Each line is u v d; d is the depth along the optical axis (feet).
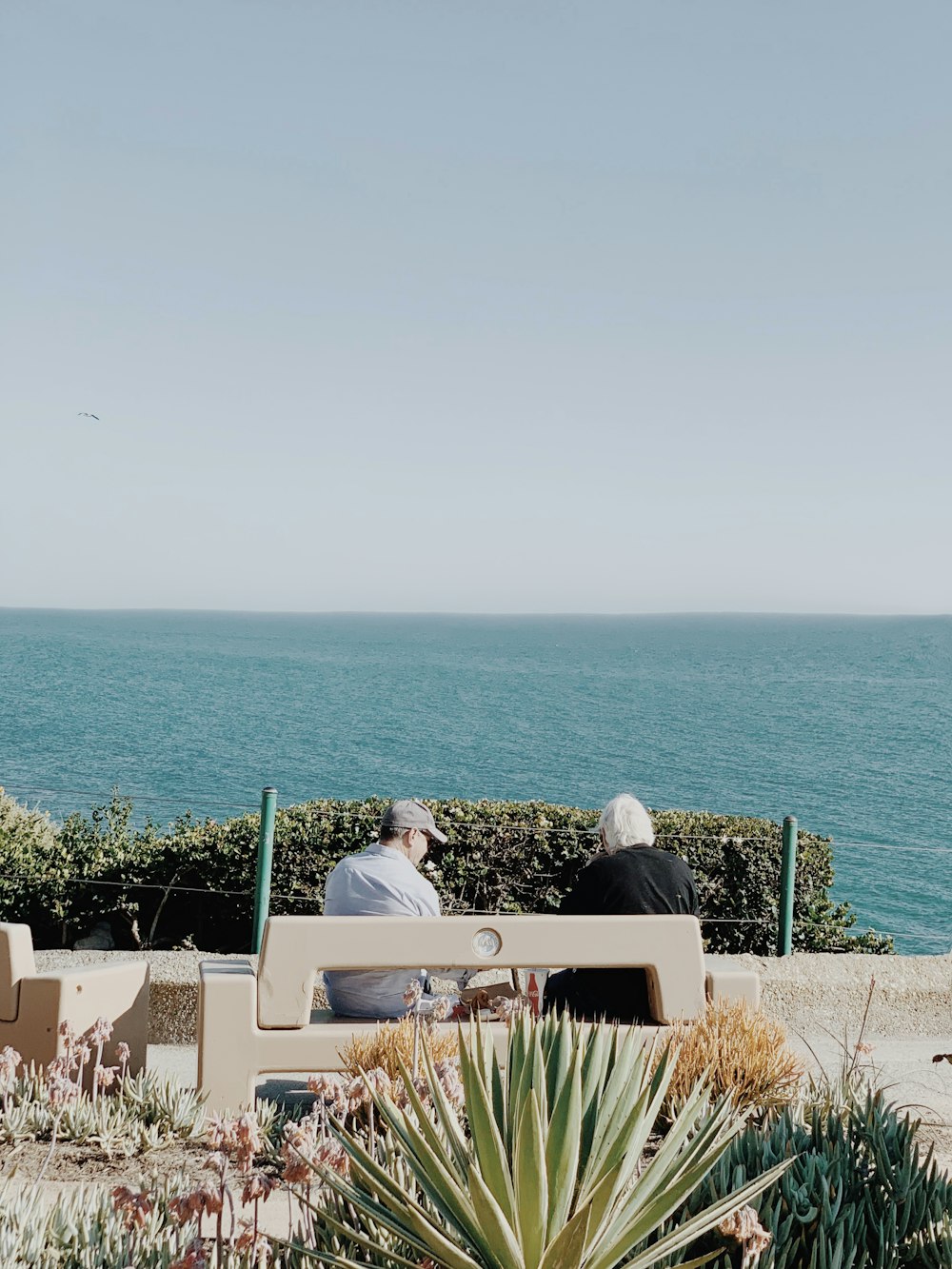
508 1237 8.53
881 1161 11.98
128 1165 13.97
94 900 31.07
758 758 252.42
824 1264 9.98
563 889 31.60
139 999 17.60
